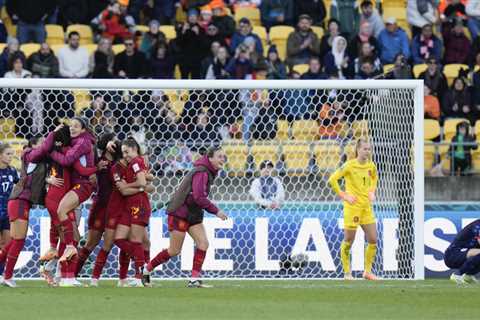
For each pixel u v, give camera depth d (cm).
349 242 5084
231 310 3434
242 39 7656
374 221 5072
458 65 8038
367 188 5041
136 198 4419
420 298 3959
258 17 8531
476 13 8531
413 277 5328
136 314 3266
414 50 7962
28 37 7812
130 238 4438
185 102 5653
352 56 7656
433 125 7419
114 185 4412
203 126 5588
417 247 5300
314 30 8150
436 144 6775
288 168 5600
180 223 4381
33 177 4306
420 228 5303
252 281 5016
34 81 5103
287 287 4519
